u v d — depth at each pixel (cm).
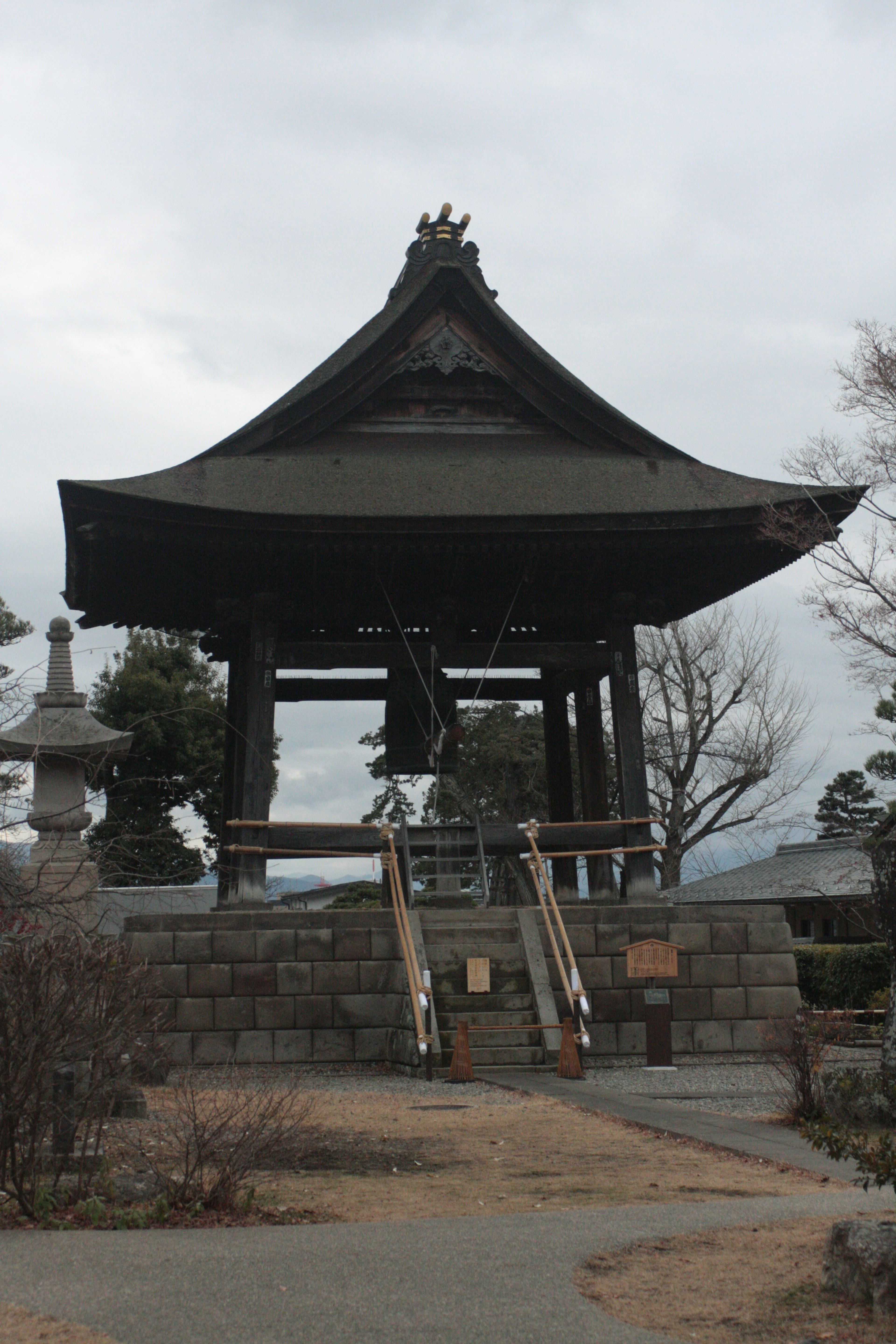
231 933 1805
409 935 1766
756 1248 696
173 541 1891
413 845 2078
